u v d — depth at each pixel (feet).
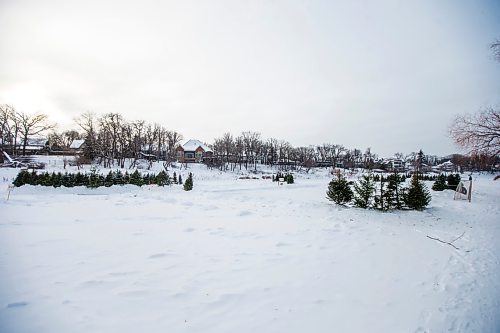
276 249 23.41
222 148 270.87
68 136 303.89
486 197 65.26
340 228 31.55
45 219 30.53
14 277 15.89
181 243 23.90
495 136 70.38
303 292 15.98
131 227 28.60
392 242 27.02
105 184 70.74
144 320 12.56
